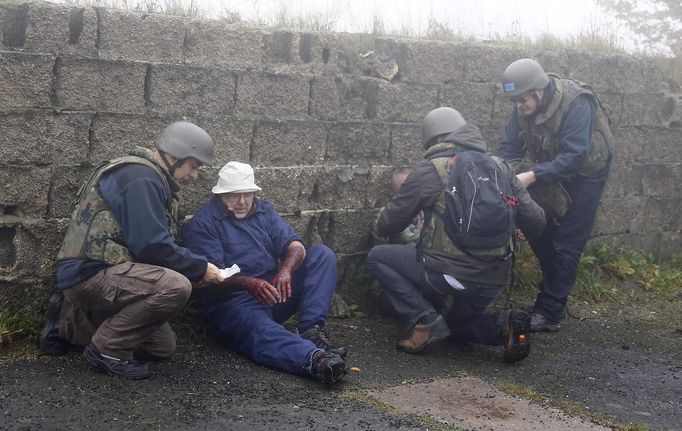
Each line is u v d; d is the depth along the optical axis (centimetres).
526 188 552
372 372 473
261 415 393
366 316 578
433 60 611
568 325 605
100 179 425
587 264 693
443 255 489
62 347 453
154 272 417
